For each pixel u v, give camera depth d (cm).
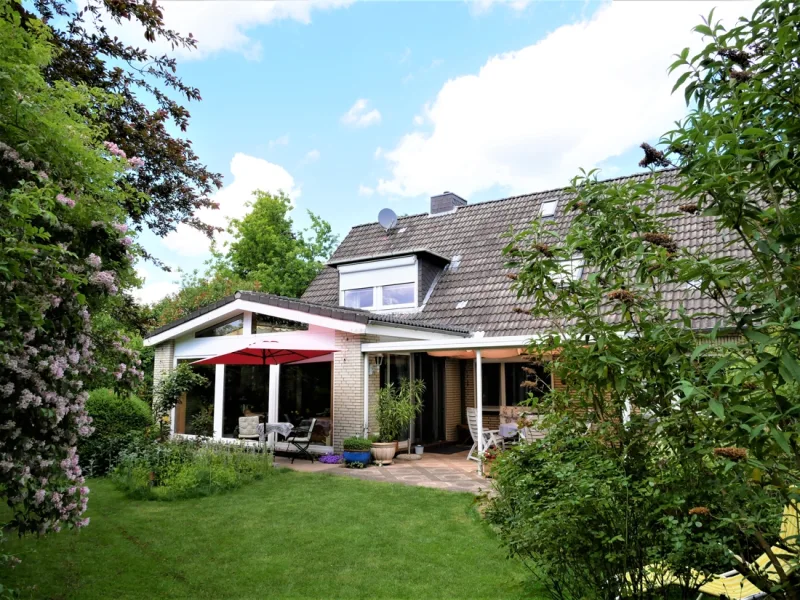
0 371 435
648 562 362
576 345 402
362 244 2164
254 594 561
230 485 1045
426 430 1628
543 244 418
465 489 1024
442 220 2095
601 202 396
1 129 478
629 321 364
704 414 318
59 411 484
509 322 1495
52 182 441
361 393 1354
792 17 262
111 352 598
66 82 538
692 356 275
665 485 351
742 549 353
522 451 473
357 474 1185
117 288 547
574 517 362
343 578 602
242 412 1598
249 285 2900
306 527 792
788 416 252
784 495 281
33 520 496
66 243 482
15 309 403
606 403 402
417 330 1409
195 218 1053
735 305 283
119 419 1318
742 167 274
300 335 1488
